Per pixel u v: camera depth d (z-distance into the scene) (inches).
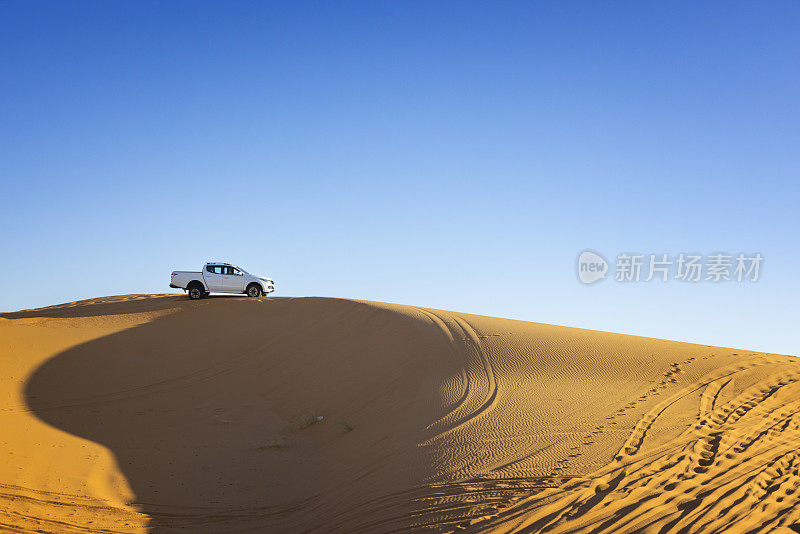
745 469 399.9
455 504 379.2
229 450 633.0
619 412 545.0
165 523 442.6
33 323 1291.8
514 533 326.0
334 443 619.5
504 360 754.2
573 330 1013.2
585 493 364.2
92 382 879.7
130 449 623.8
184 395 852.6
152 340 1106.1
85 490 484.1
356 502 434.6
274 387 871.1
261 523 445.4
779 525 311.7
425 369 754.8
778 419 536.4
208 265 1465.3
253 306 1316.4
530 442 472.4
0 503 430.0
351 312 1115.9
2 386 804.0
